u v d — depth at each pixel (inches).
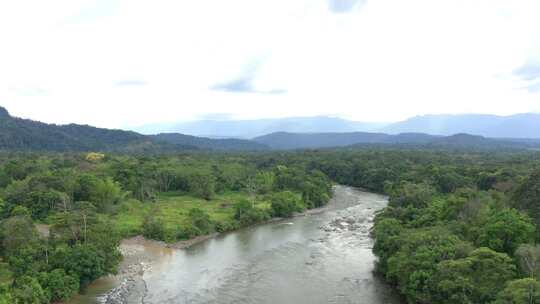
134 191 5108.3
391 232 2878.9
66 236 2630.4
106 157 7283.5
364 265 2965.1
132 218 4168.3
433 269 2079.2
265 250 3378.4
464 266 1925.4
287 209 4675.2
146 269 2933.1
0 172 5344.5
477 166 6791.3
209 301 2391.7
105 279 2689.5
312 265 2979.8
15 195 4173.2
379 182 6624.0
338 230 4023.1
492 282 1868.8
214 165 7111.2
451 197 3218.5
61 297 2263.8
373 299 2374.5
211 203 5137.8
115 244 2770.7
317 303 2337.6
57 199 4018.2
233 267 2974.9
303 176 6250.0
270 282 2669.8
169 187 5856.3
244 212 4362.7
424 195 4028.1
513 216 2295.8
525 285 1638.8
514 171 5629.9
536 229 2342.5
